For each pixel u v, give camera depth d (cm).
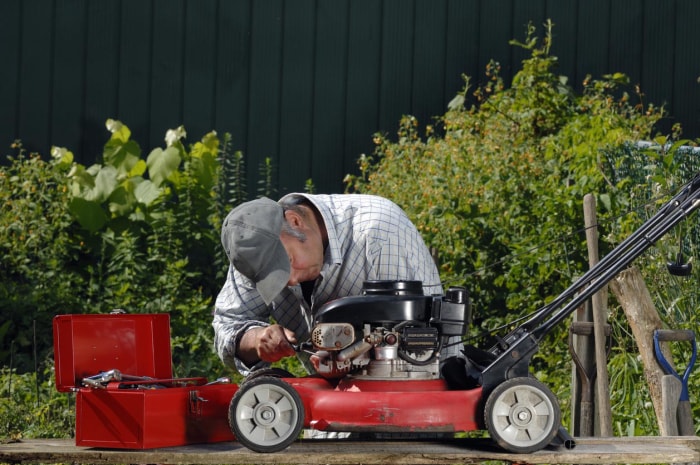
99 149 1245
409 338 411
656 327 589
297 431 397
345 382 421
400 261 474
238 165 1152
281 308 504
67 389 423
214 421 425
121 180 1152
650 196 825
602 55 1238
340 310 415
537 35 1241
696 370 719
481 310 891
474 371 425
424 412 400
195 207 1117
